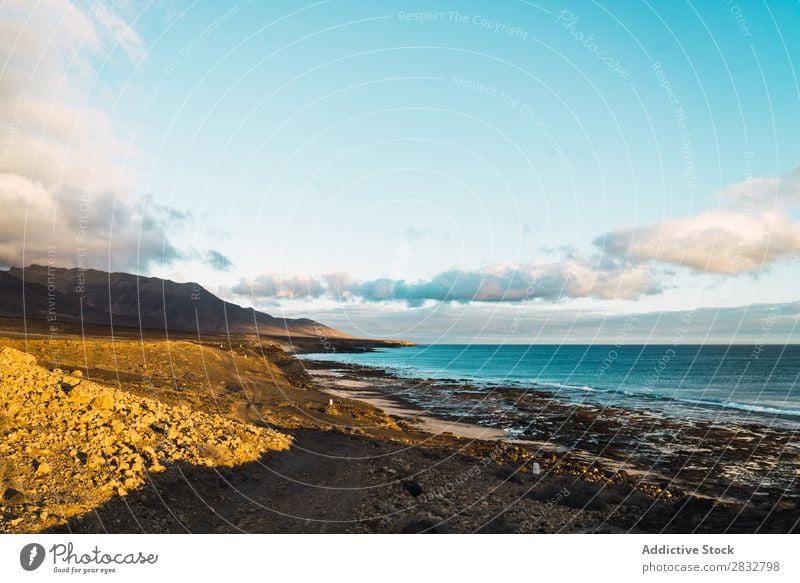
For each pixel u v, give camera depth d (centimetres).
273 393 2922
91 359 2717
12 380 1193
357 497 1171
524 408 3975
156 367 2909
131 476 928
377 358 13825
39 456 935
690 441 2741
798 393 5891
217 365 3519
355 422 2466
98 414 1161
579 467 1847
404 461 1587
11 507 776
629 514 1223
